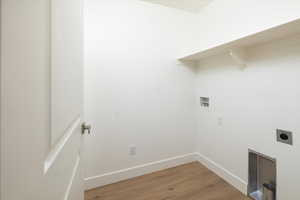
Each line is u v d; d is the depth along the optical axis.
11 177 0.28
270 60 1.32
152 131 2.02
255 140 1.47
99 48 1.70
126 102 1.86
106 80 1.74
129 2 1.83
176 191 1.66
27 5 0.32
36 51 0.36
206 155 2.14
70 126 0.69
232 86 1.71
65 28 0.58
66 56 0.60
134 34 1.86
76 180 0.84
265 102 1.37
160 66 2.03
